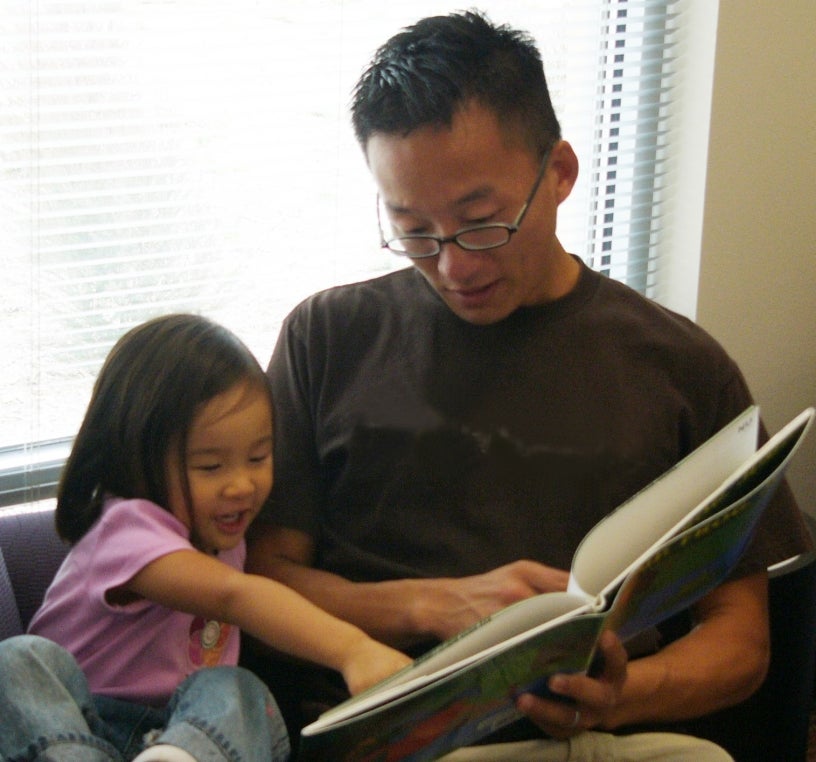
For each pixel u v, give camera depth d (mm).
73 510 1212
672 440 1214
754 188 1945
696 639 1178
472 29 1127
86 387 1594
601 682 970
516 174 1111
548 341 1227
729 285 1976
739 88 1874
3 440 1558
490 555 1209
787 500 1243
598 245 1989
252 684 1104
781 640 1464
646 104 1943
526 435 1214
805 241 2033
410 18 1699
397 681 880
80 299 1555
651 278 2035
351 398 1284
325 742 841
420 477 1244
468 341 1246
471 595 1130
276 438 1312
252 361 1219
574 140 1907
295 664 1281
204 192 1611
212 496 1179
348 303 1313
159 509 1168
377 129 1103
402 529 1254
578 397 1212
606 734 1138
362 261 1766
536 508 1204
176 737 986
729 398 1234
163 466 1169
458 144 1067
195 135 1583
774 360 2072
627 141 1966
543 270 1198
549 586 1097
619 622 919
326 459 1305
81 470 1210
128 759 1112
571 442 1202
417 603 1166
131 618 1159
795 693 1491
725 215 1930
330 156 1689
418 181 1086
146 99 1538
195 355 1177
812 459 2152
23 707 1009
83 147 1512
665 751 1130
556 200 1207
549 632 834
